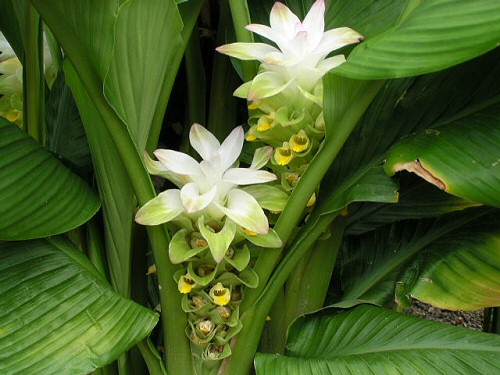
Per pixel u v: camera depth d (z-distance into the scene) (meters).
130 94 0.31
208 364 0.37
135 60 0.30
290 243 0.38
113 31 0.27
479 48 0.27
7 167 0.32
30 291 0.33
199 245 0.33
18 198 0.32
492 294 0.37
